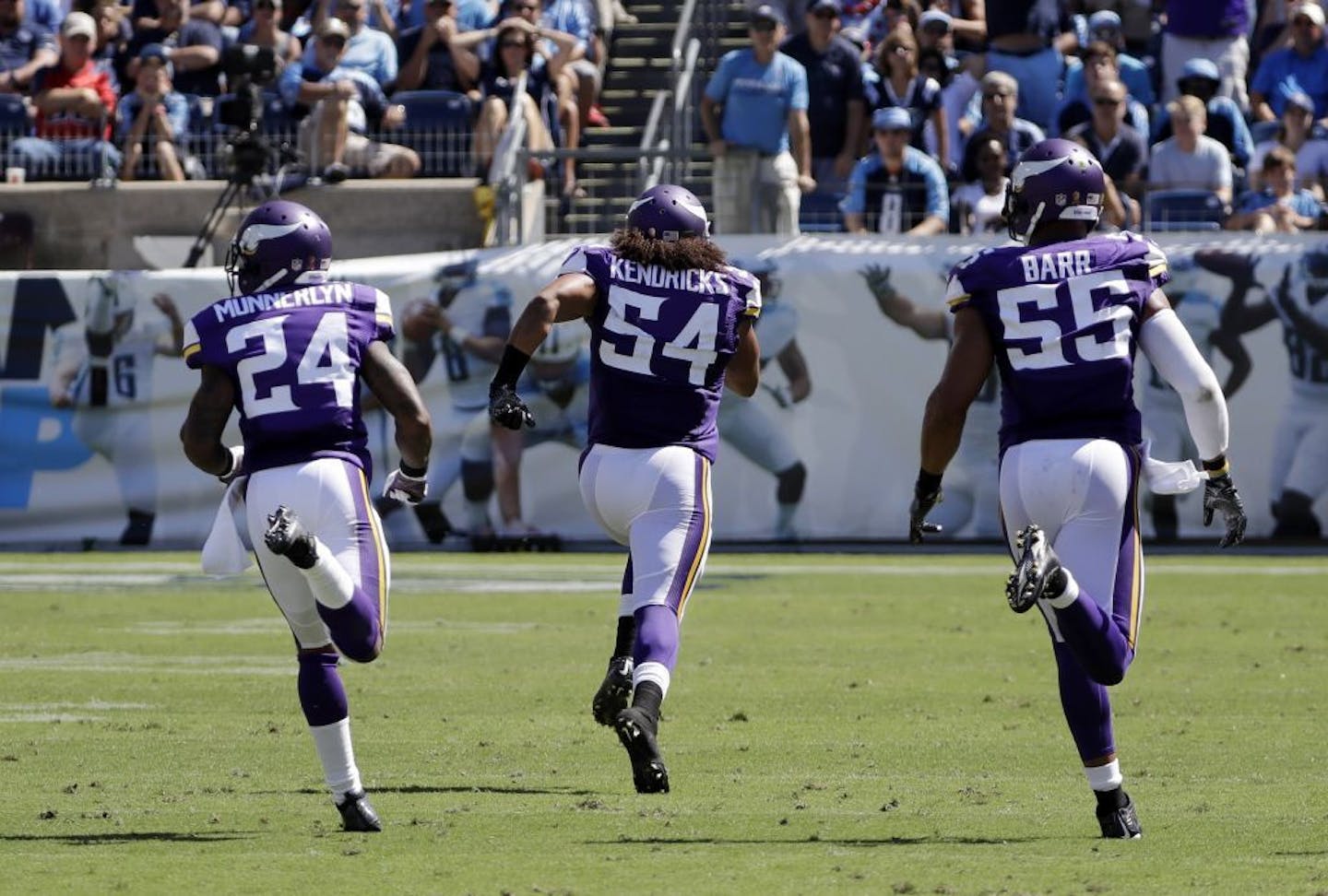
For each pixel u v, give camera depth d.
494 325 48.69
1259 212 49.91
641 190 53.50
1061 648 17.64
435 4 57.28
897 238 48.66
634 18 67.62
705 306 19.98
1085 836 17.83
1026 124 51.66
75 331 49.16
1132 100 55.16
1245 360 48.19
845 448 48.81
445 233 53.88
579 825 18.48
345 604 17.03
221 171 55.44
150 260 54.62
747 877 15.85
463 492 49.09
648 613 19.42
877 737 24.38
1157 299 17.72
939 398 17.50
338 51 56.78
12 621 36.91
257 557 17.78
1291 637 34.84
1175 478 17.88
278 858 16.73
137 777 21.38
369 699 27.69
